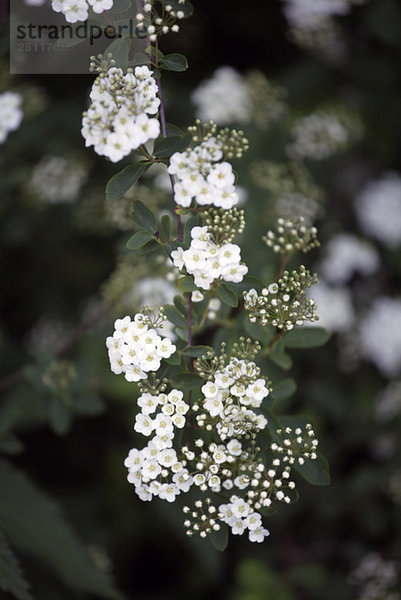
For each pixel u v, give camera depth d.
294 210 3.16
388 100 4.12
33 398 2.62
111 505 3.79
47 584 2.71
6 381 2.63
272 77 4.18
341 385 3.97
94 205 3.33
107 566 3.30
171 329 1.97
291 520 3.90
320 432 3.81
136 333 1.33
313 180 3.89
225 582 3.80
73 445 4.03
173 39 3.81
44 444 4.00
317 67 4.00
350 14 4.08
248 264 2.90
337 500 3.74
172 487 1.35
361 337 3.97
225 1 3.94
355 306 4.21
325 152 3.71
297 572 3.62
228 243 1.41
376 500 3.80
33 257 3.81
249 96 3.47
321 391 3.85
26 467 3.89
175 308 1.55
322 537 3.88
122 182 1.46
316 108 3.82
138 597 3.78
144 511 3.81
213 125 1.45
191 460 1.40
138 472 1.35
